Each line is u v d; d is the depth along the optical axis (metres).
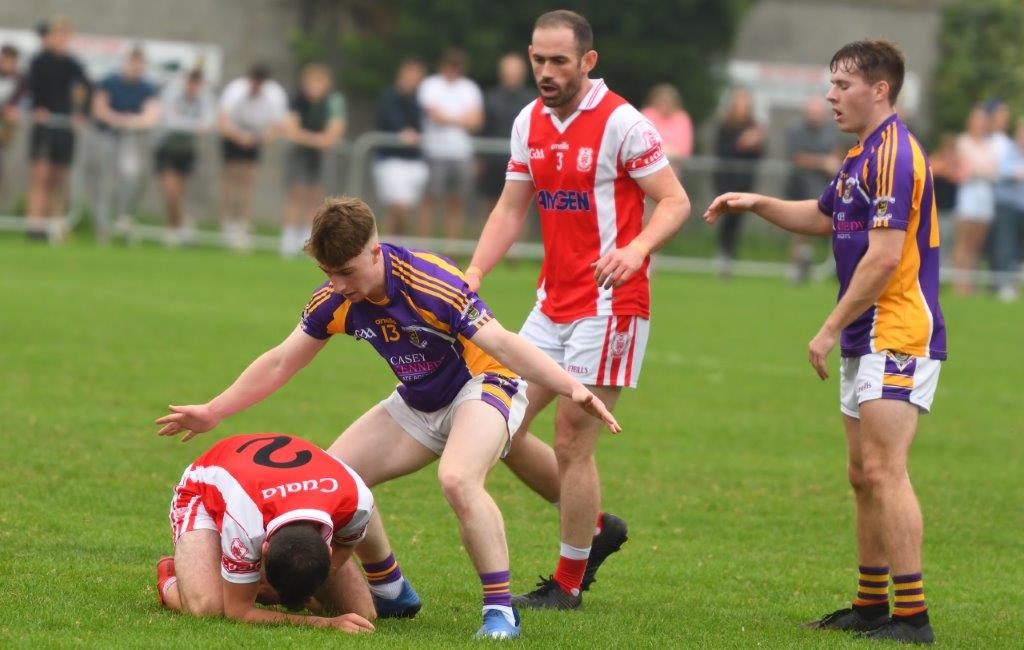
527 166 21.22
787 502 27.31
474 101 66.94
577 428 20.23
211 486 17.73
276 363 18.94
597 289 20.50
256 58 90.75
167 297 50.72
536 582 21.42
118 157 65.88
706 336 49.34
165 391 34.12
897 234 18.41
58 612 17.67
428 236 66.81
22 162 64.81
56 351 38.78
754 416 35.94
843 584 22.00
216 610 17.73
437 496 26.56
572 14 20.34
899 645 18.34
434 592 20.41
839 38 99.62
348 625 17.62
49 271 55.69
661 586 21.55
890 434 18.69
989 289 69.31
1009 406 39.53
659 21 89.62
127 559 20.86
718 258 69.75
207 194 67.44
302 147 66.56
